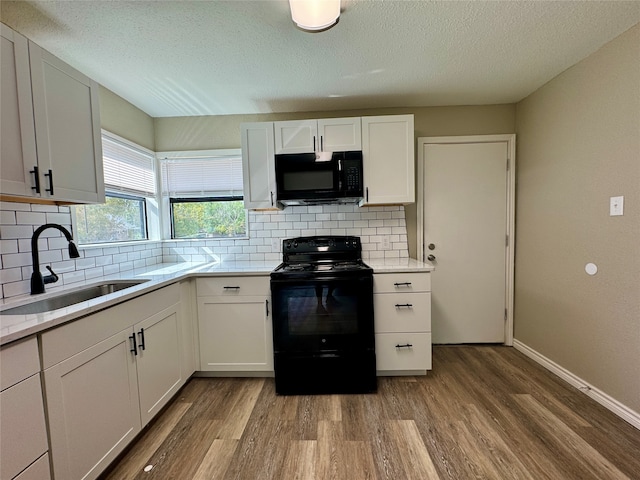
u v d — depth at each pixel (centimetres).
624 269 167
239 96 235
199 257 277
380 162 233
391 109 264
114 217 232
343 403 191
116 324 141
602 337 181
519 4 141
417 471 137
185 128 273
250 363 220
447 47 175
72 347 117
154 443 158
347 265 228
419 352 214
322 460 145
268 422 174
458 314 275
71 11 139
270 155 236
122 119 233
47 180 137
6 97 120
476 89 232
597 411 176
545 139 226
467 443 153
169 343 188
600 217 181
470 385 207
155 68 191
